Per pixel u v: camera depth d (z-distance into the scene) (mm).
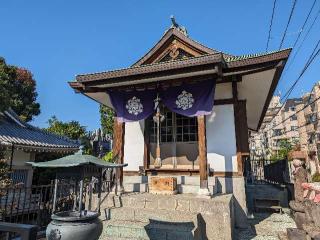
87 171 4609
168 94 7152
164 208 5938
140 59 8625
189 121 8164
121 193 6953
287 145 36219
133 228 5105
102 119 18156
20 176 11977
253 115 13023
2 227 2416
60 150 12609
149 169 8188
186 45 8219
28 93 24109
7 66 17234
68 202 7402
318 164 24031
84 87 7605
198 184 7379
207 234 5441
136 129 8797
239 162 7227
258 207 8570
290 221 7066
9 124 13570
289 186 9305
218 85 7855
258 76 7238
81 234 3707
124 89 7777
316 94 33750
